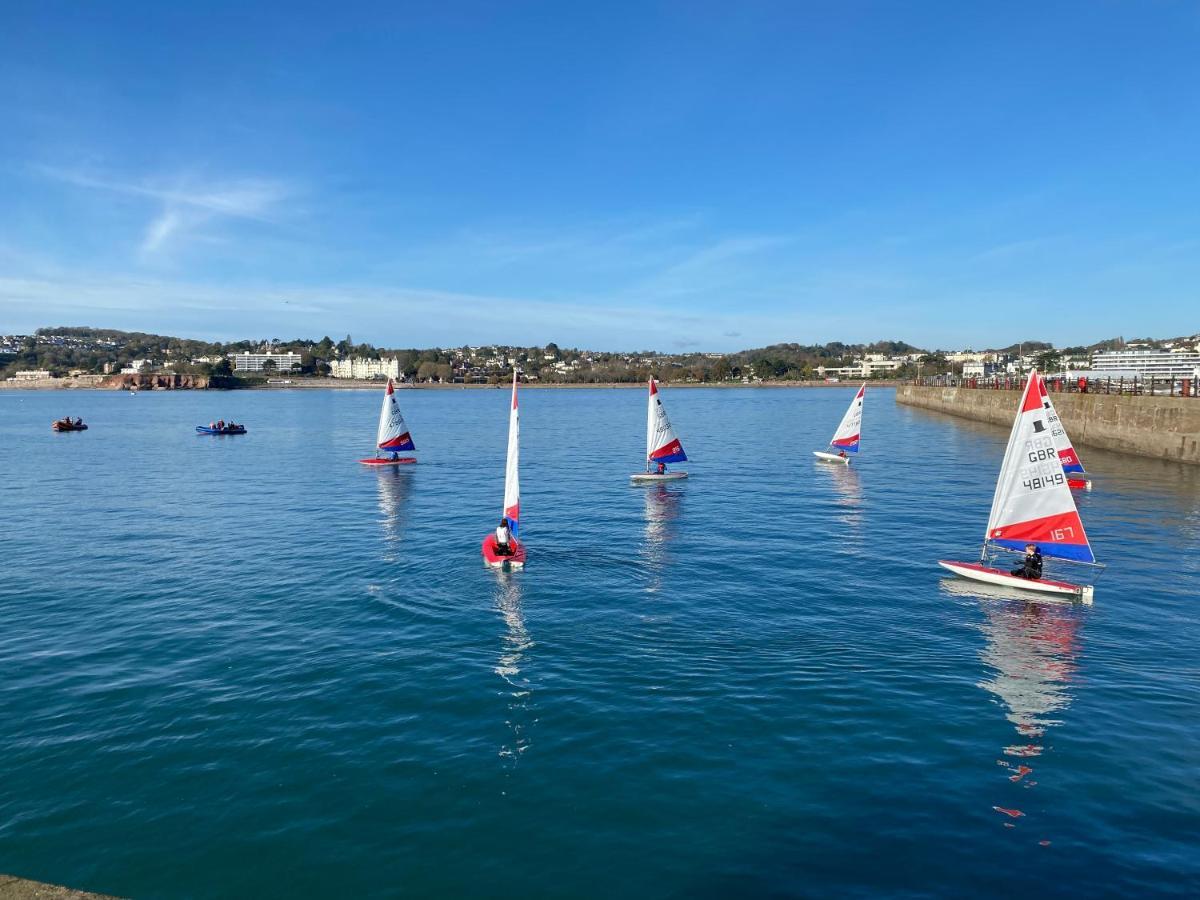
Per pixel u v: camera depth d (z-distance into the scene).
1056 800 15.09
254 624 25.48
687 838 14.02
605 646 23.36
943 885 12.70
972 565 31.20
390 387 71.06
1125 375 127.25
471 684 20.59
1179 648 23.22
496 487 56.62
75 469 70.06
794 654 22.67
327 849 13.74
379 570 32.31
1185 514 42.91
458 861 13.42
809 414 158.25
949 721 18.42
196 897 12.59
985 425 115.88
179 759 16.73
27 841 13.96
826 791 15.46
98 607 27.38
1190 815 14.55
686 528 40.75
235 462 75.25
